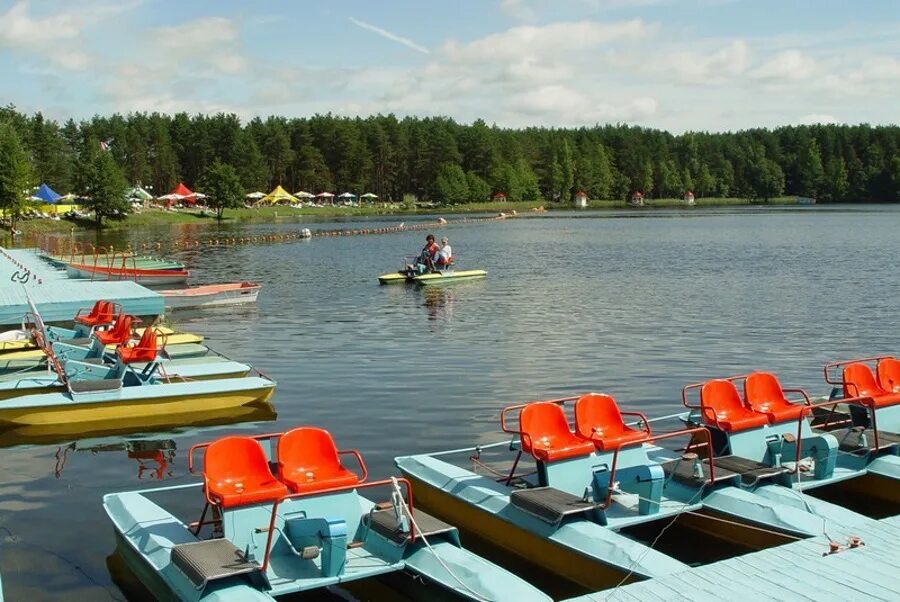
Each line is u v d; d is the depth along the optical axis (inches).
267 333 958.4
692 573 298.4
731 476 392.8
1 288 1035.3
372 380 708.7
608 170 6614.2
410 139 5885.8
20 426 572.1
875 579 289.1
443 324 1011.9
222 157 5310.0
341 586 351.6
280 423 582.9
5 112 4328.3
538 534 361.7
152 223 4082.2
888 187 6707.7
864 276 1513.3
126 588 343.3
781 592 280.5
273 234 3112.7
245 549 328.2
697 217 4478.3
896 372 508.7
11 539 392.5
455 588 312.3
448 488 415.5
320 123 5669.3
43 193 3171.8
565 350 836.0
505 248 2346.2
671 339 893.2
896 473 425.4
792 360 782.5
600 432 413.4
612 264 1815.9
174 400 597.0
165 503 432.1
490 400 639.1
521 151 6358.3
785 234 2851.9
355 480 347.9
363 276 1619.1
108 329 743.7
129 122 5689.0
